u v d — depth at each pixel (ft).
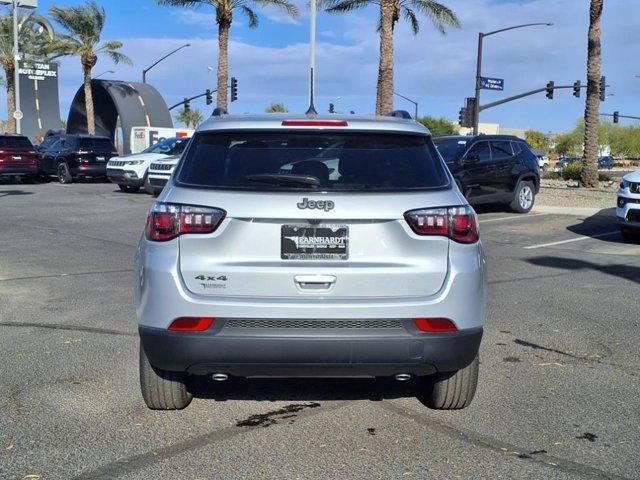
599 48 89.97
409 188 13.69
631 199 42.06
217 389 17.22
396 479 12.64
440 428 14.97
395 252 13.37
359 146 14.29
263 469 12.99
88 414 15.55
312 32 71.41
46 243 40.52
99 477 12.63
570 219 55.21
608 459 13.55
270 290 13.17
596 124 92.53
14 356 19.57
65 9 137.80
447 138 56.75
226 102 111.14
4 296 26.96
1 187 85.56
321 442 14.21
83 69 142.41
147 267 13.47
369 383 17.76
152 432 14.62
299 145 14.21
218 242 13.24
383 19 89.45
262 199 13.24
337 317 13.01
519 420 15.43
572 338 22.02
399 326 13.17
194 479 12.57
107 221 51.19
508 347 21.02
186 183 13.78
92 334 21.83
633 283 30.78
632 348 20.97
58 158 93.04
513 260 36.68
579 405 16.34
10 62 150.92
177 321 13.16
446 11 92.22
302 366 13.29
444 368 13.64
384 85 90.17
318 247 13.26
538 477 12.76
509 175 57.00
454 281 13.35
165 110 147.84
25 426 14.87
